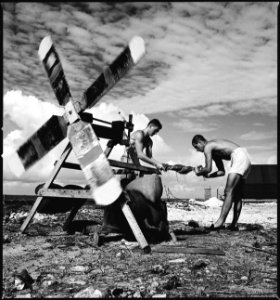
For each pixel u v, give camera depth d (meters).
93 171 4.18
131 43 3.93
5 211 8.54
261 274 3.11
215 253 3.96
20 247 4.45
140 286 2.72
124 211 4.18
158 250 4.07
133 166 4.91
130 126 5.46
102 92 4.41
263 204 19.02
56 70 4.88
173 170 5.53
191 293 2.54
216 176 6.68
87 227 5.64
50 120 4.85
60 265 3.46
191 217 10.52
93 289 2.54
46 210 5.62
